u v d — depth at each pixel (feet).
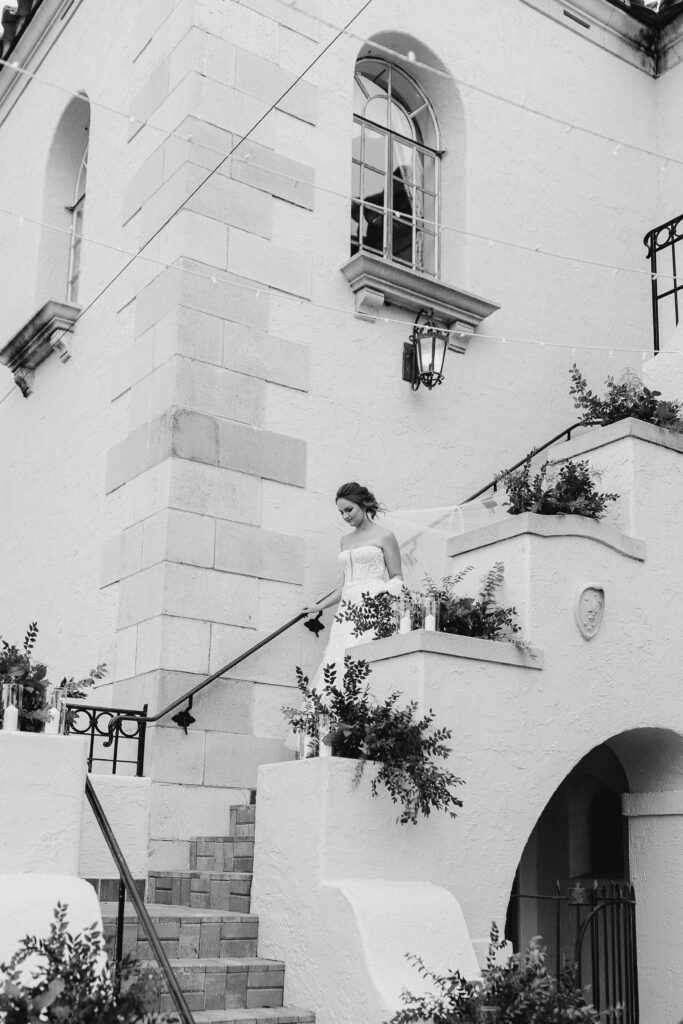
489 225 32.48
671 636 23.41
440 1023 15.90
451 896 18.61
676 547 23.99
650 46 38.55
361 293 28.63
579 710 21.47
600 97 36.58
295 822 19.17
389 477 28.40
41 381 32.99
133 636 25.05
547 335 32.99
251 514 25.84
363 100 32.19
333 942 17.87
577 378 25.67
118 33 31.58
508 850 19.97
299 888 18.80
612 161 36.37
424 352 28.96
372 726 18.70
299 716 20.48
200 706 24.17
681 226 36.60
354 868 18.56
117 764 24.50
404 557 27.78
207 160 27.07
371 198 31.76
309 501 26.81
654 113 38.24
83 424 29.68
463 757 19.72
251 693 24.93
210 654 24.54
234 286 26.78
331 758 18.72
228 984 18.29
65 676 27.78
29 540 31.60
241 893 20.40
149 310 27.12
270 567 25.81
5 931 15.20
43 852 16.39
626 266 35.78
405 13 31.76
